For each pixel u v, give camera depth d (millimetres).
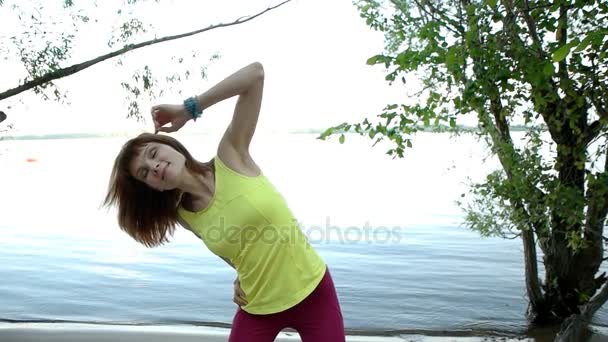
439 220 10953
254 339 2217
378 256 8148
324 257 8133
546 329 4906
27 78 4473
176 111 2109
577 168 4059
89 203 15133
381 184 17109
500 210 4609
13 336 4363
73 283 6984
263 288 2162
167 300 6203
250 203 2084
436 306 5777
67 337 4348
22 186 19250
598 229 4293
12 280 7113
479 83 3086
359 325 5160
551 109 3979
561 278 4887
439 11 3451
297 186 16844
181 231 10727
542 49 3299
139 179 2170
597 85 3420
